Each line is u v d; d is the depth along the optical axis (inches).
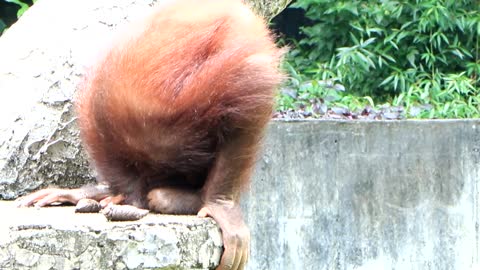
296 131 503.5
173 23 267.3
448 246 513.3
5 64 359.6
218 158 258.8
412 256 511.5
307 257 505.0
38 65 354.0
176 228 240.5
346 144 506.9
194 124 257.6
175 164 264.8
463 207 512.7
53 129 343.6
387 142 508.7
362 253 508.7
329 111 606.2
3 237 233.6
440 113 626.5
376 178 508.7
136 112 258.8
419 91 668.7
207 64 256.8
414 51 725.3
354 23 729.6
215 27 262.8
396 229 510.3
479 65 719.7
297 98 627.8
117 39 273.9
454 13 726.5
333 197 506.3
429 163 511.2
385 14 737.6
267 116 260.5
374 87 733.3
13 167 339.9
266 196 501.7
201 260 245.8
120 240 234.7
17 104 346.3
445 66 744.3
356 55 689.6
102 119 264.5
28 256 234.5
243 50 257.0
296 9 872.9
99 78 265.9
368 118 592.1
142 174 272.8
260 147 265.6
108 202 270.7
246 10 276.7
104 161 273.0
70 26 362.9
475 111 645.3
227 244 250.4
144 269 236.7
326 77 696.4
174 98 256.5
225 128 256.5
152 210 267.1
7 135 341.1
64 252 234.4
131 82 259.8
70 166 346.3
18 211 271.7
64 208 281.1
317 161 504.7
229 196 259.1
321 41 760.3
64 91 346.9
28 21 373.7
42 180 343.9
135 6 373.7
